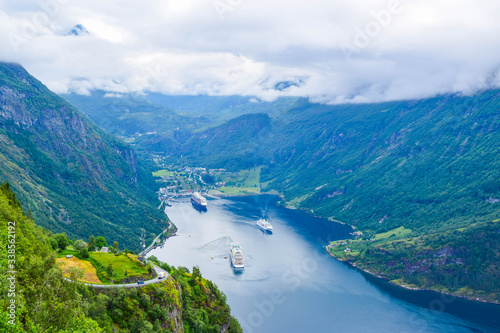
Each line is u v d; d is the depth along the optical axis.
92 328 126.44
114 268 177.62
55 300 122.88
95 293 155.88
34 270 130.00
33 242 165.88
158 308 163.88
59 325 118.38
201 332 184.75
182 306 188.62
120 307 154.12
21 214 190.75
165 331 158.75
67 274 158.12
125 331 146.88
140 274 178.62
